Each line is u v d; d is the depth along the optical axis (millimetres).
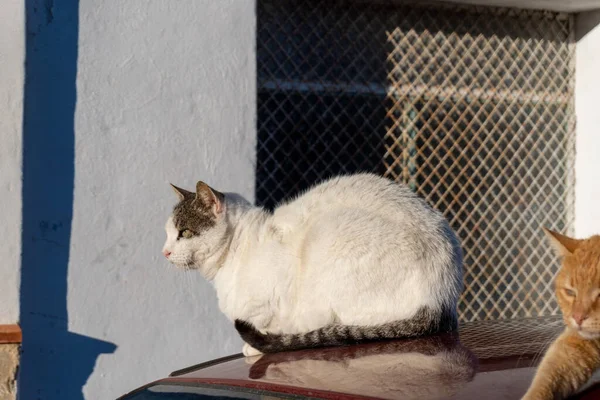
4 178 5715
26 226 5895
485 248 7738
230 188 6395
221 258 4902
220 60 6383
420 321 4277
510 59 7855
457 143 7656
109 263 6078
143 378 6141
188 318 6246
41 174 5949
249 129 6445
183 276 6238
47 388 5914
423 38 7590
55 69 6004
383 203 4598
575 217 7996
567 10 7887
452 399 2701
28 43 5930
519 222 7855
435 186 7590
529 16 7910
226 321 6336
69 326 5980
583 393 3062
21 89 5766
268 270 4621
